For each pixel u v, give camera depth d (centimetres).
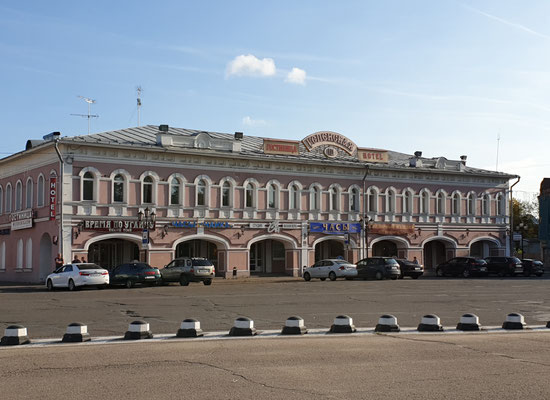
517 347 1259
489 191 5925
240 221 4600
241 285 3653
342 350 1210
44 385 909
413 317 1845
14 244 4591
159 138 4341
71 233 3925
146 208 3978
